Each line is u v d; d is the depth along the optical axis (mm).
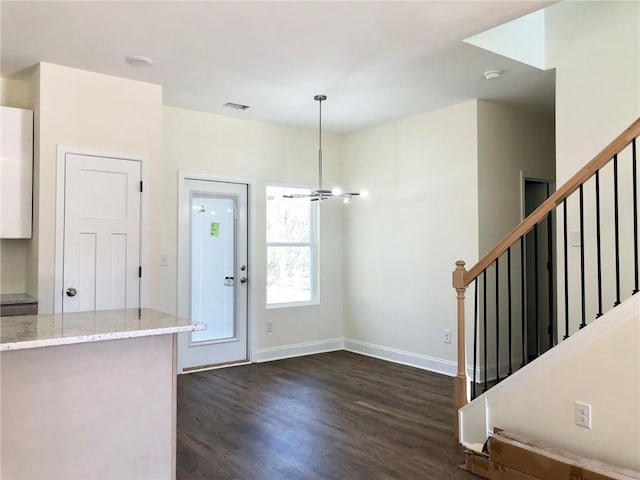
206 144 5289
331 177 6301
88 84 3955
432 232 5230
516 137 5195
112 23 3098
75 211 3873
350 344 6262
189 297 5160
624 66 3447
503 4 2850
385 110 5195
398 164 5629
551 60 3875
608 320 2455
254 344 5613
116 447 2311
